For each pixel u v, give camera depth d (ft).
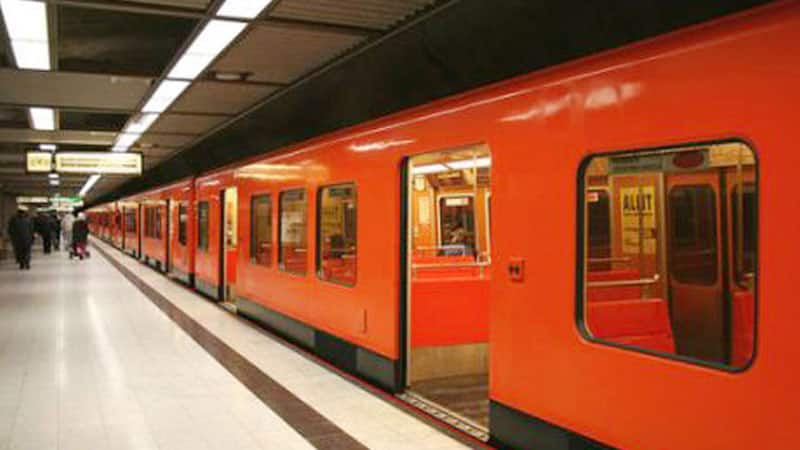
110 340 29.01
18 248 68.03
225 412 18.54
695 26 11.22
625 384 12.28
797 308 9.57
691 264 16.24
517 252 14.90
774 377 9.82
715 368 10.75
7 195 150.10
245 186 36.06
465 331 22.88
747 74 10.30
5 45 21.33
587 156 13.21
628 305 15.47
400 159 19.88
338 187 24.52
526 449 14.64
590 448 13.02
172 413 18.48
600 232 18.03
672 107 11.46
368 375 21.61
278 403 19.36
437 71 22.86
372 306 21.33
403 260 20.24
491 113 15.81
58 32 20.10
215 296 43.14
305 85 29.68
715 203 15.43
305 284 26.91
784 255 9.75
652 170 16.56
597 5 16.42
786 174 9.75
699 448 10.91
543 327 14.16
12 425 17.53
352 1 17.46
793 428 9.58
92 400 19.79
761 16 10.17
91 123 39.96
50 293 46.83
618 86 12.50
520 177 14.87
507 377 15.20
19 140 48.19
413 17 18.92
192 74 25.88
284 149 29.96
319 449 15.62
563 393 13.66
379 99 27.07
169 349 27.02
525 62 19.70
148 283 54.44
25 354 26.12
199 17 18.57
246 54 22.89
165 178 80.74
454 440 16.21
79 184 115.44
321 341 25.30
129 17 18.69
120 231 111.65
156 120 38.09
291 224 29.30
